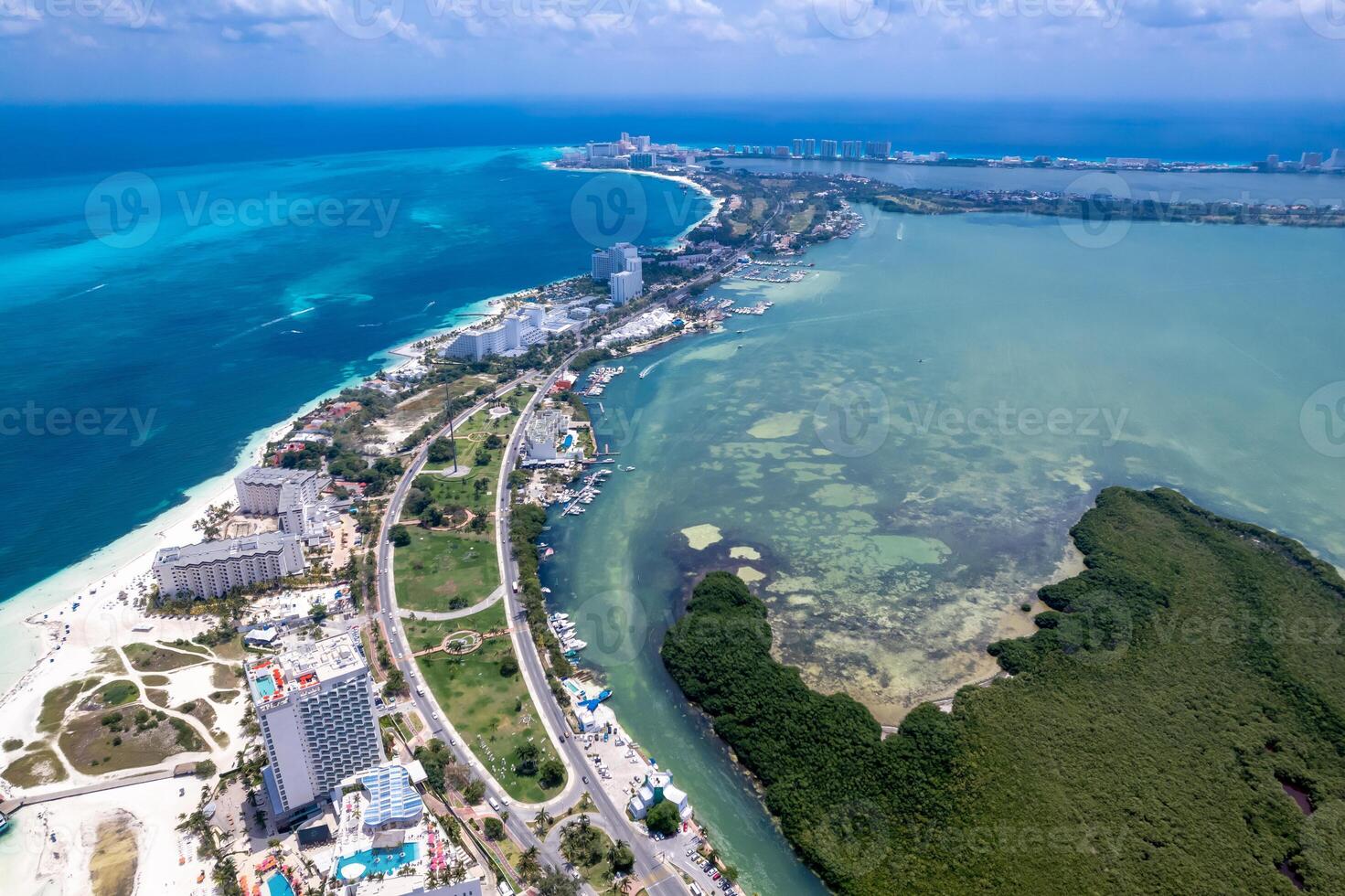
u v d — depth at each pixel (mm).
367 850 191000
